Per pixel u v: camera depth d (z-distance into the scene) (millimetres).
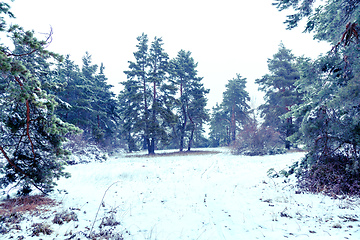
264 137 22828
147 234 4633
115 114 36219
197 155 26328
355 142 7828
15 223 4906
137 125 28594
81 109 26734
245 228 4859
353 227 4465
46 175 7367
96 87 32688
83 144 20484
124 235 4578
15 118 6695
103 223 5227
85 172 13023
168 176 12281
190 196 8039
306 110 9531
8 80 5797
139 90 30125
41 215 5652
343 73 8086
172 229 4922
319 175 8250
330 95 8133
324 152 8680
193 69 37500
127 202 7344
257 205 6652
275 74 31609
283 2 9844
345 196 6809
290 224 4949
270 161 16844
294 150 25969
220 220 5469
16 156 7227
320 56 9031
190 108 37125
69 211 6105
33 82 6309
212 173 13008
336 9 8195
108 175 12258
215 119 53094
